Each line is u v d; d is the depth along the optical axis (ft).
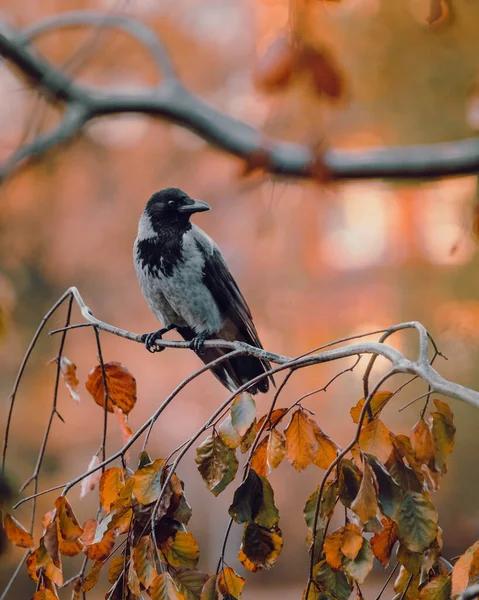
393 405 55.42
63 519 11.41
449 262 54.70
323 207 59.16
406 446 10.82
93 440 68.95
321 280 61.93
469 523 60.29
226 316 24.49
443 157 30.50
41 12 54.95
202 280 23.85
